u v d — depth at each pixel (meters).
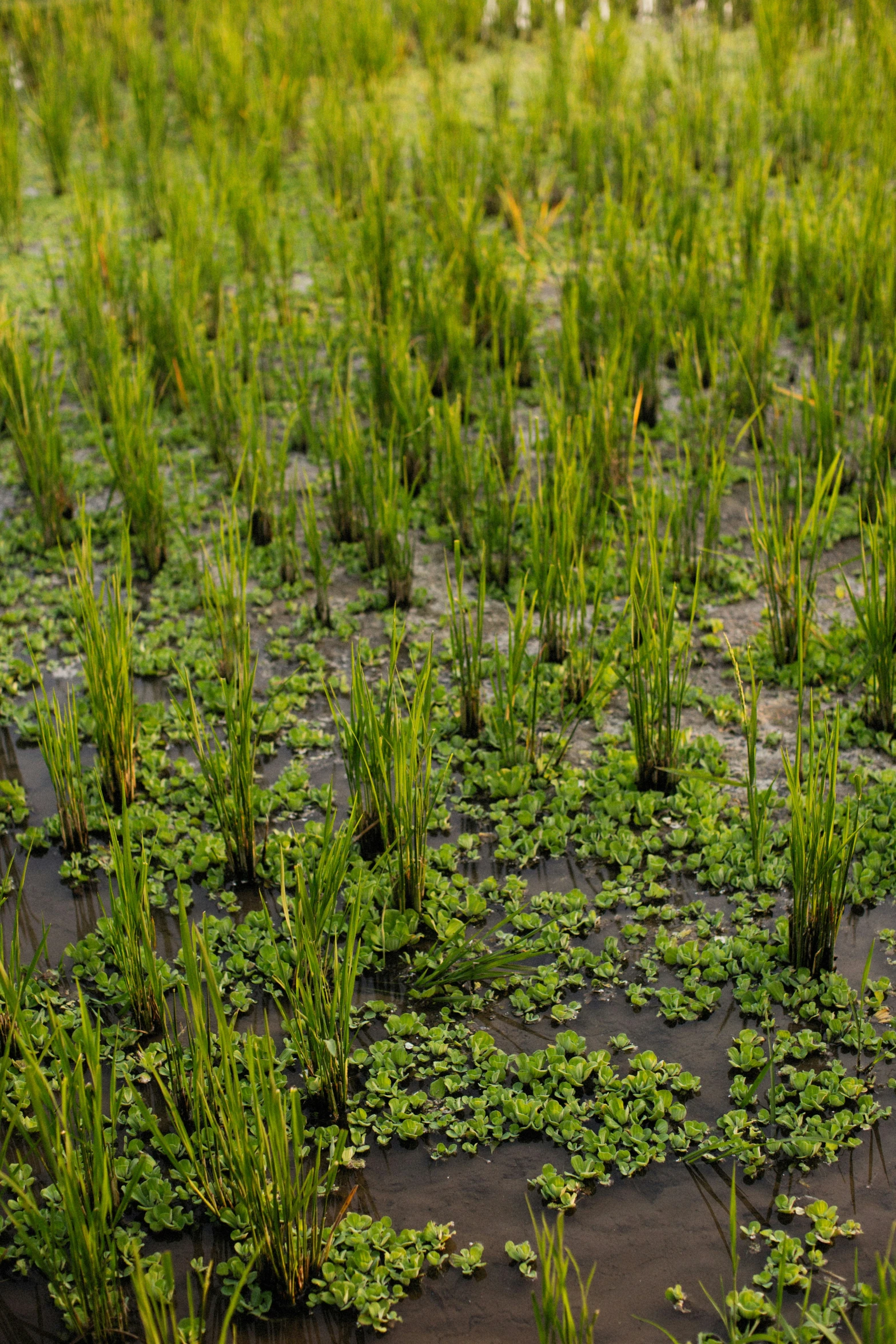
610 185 8.24
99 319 6.85
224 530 5.48
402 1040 3.53
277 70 10.75
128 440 5.62
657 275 7.62
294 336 7.38
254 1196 2.75
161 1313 2.59
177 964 3.77
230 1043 2.75
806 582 4.90
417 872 3.91
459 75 12.23
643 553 5.31
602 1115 3.27
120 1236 2.95
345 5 12.45
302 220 9.38
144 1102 3.28
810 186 8.32
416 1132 3.23
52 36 11.99
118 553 5.84
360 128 9.73
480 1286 2.89
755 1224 2.97
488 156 9.48
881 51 10.37
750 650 4.99
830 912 3.54
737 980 3.64
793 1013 3.54
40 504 5.89
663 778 4.43
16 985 3.41
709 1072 3.39
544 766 4.55
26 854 4.28
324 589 5.35
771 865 4.01
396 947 3.82
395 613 3.95
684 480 5.38
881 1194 3.04
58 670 5.19
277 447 6.70
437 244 8.00
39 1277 2.95
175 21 12.74
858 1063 3.37
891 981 3.59
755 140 9.34
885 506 5.25
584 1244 2.97
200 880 4.17
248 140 10.27
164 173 9.01
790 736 4.62
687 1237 2.97
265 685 5.08
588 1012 3.61
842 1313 2.65
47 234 9.31
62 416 7.05
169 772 4.64
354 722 4.00
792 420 6.27
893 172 8.68
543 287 8.17
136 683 5.15
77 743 4.18
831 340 6.07
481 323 7.36
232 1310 2.46
